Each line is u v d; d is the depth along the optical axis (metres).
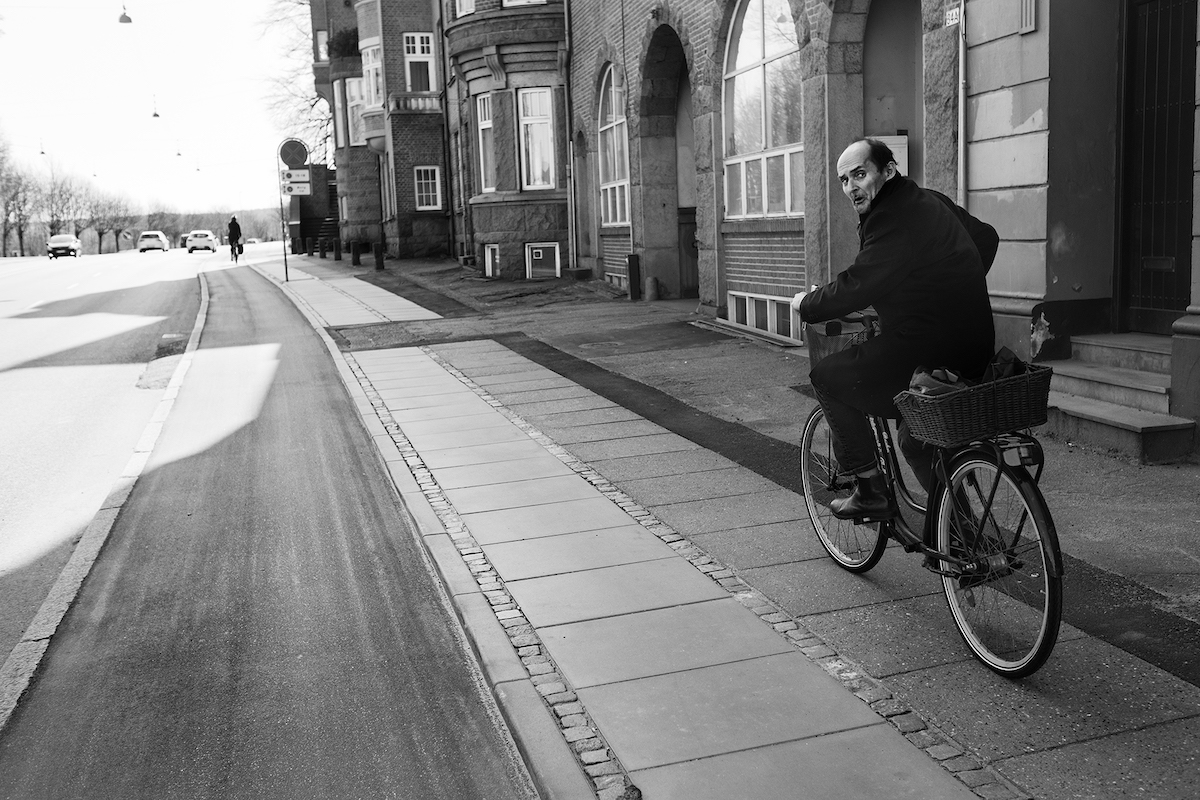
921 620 4.54
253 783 3.66
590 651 4.42
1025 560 3.88
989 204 8.59
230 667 4.64
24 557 6.37
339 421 10.08
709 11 14.40
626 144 20.08
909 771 3.34
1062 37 7.83
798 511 6.28
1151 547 5.20
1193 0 7.34
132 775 3.74
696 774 3.40
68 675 4.62
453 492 7.17
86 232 126.12
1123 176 8.05
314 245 51.75
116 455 9.03
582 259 24.00
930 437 3.97
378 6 38.72
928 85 9.21
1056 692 3.80
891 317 4.33
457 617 5.08
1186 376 6.70
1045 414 3.89
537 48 24.44
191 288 28.84
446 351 14.34
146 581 5.82
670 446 8.18
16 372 13.89
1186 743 3.41
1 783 3.72
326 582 5.70
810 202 11.63
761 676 4.09
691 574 5.30
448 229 37.25
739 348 12.77
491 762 3.74
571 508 6.62
